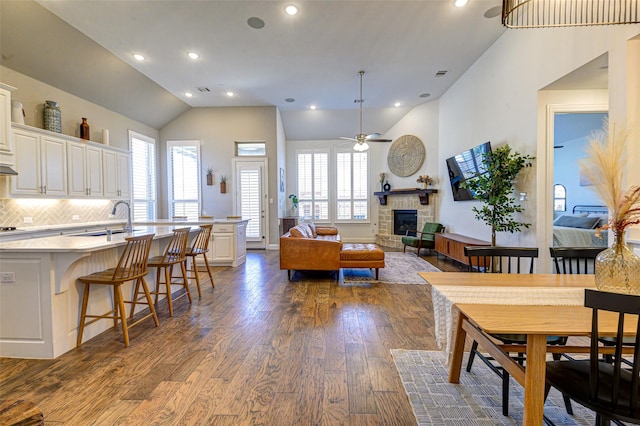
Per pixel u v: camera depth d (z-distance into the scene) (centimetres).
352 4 347
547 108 354
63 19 374
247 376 201
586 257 221
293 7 351
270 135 721
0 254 223
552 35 329
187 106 710
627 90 244
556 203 718
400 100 684
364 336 262
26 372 205
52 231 414
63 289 228
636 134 239
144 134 680
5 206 412
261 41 425
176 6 349
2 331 225
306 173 861
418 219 726
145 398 178
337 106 720
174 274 409
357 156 850
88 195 499
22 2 340
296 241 444
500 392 184
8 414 99
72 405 171
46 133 425
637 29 235
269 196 731
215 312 321
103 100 550
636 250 237
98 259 274
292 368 211
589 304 110
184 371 207
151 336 262
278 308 333
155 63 491
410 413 166
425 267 538
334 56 470
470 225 538
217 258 549
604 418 123
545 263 359
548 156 356
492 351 157
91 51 442
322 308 332
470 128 522
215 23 382
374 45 439
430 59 486
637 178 238
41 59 416
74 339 242
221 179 728
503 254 224
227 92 625
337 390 186
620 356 109
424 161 714
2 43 372
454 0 342
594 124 578
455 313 178
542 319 128
